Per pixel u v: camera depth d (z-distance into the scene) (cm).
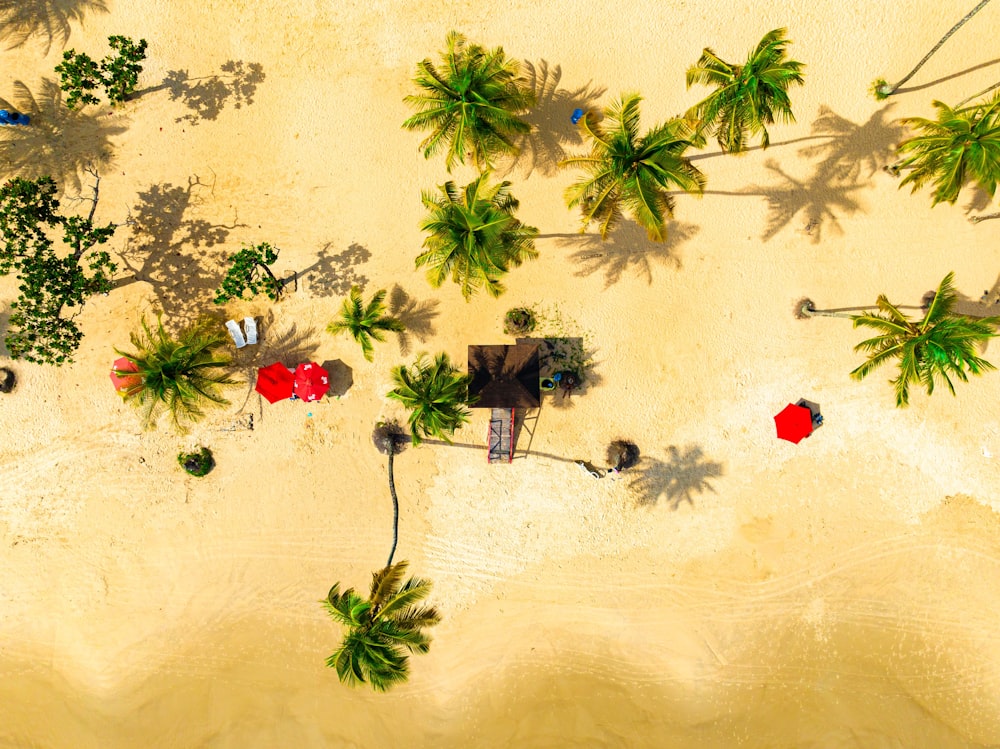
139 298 2358
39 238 2128
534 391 2241
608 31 2303
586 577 2391
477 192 1898
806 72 2280
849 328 2314
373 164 2342
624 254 2341
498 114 1898
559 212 2344
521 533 2394
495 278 2078
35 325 2139
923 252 2291
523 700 2394
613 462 2355
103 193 2342
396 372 2067
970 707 2317
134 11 2327
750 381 2348
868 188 2292
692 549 2380
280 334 2373
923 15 2239
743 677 2367
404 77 2327
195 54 2328
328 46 2327
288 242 2355
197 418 2158
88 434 2386
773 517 2366
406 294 2369
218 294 2220
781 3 2266
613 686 2381
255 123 2339
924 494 2334
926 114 2259
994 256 2275
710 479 2370
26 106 2328
